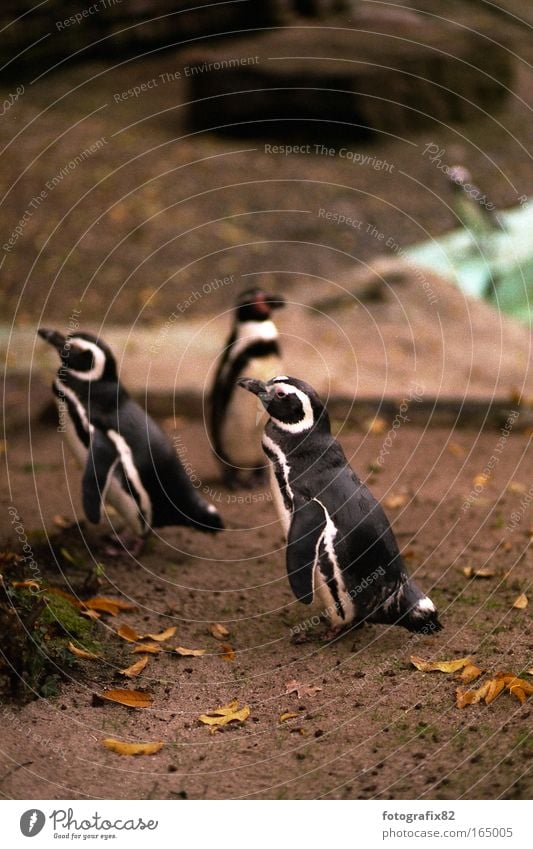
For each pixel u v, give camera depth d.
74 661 4.00
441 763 3.27
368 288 9.52
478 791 3.12
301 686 3.90
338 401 7.57
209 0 15.49
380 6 16.56
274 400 4.18
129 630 4.32
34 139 13.18
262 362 6.27
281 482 4.20
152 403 7.63
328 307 9.30
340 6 16.16
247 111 13.87
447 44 14.84
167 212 11.85
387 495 6.19
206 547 5.48
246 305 6.33
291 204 12.32
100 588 4.78
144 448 4.89
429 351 8.50
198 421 7.64
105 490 4.82
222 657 4.22
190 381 7.87
